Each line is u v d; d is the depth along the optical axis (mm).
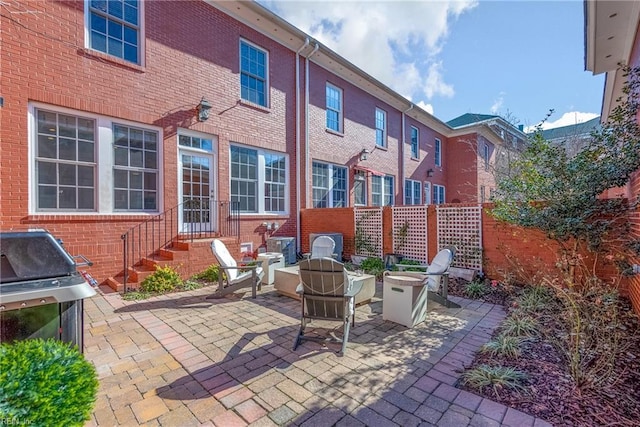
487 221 6172
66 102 5465
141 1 6473
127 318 4203
